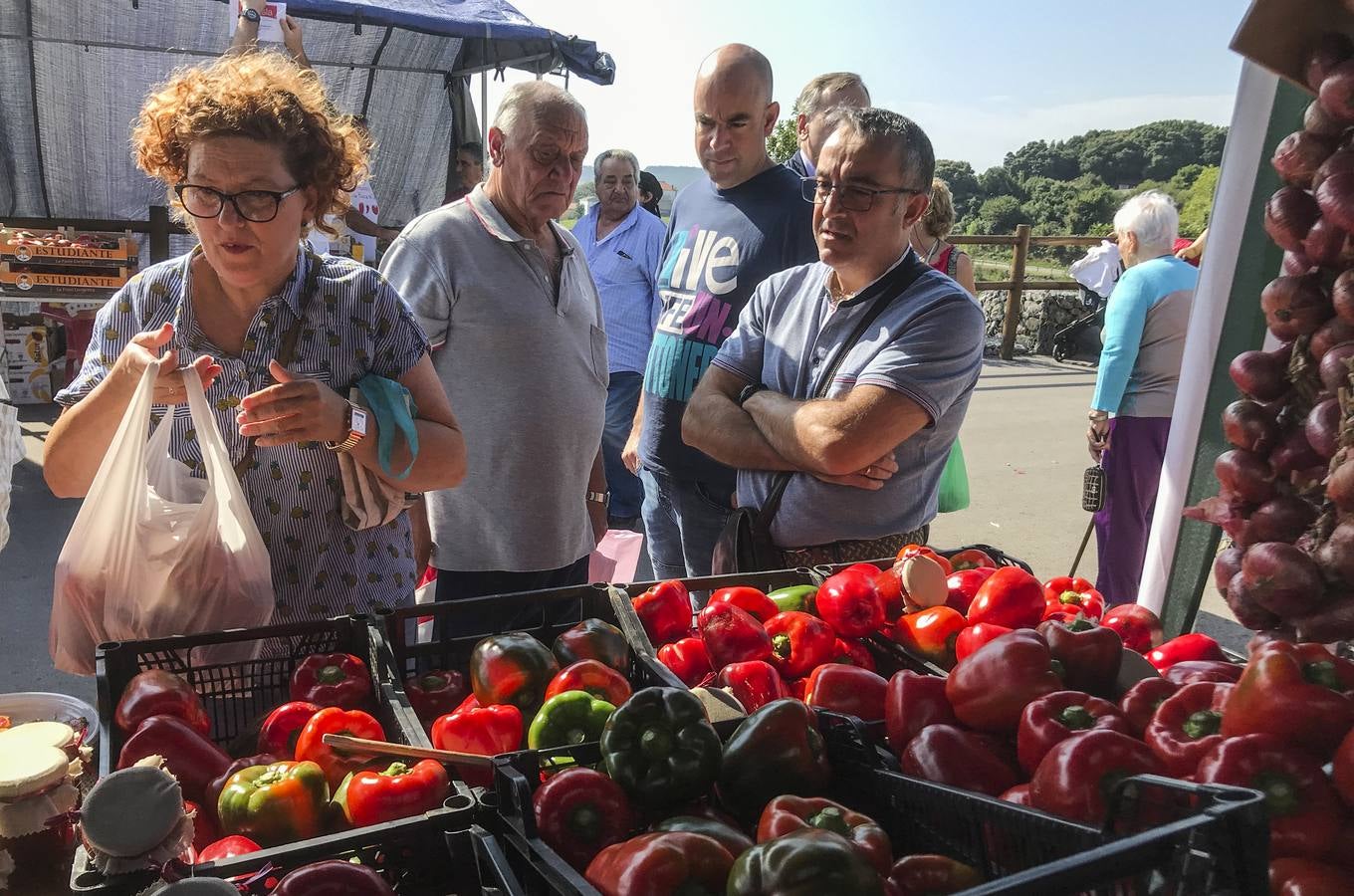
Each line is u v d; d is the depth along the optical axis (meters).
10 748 1.43
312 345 2.19
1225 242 2.88
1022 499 7.42
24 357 8.54
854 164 2.62
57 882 1.38
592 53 8.75
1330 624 1.83
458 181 9.99
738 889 1.18
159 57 8.72
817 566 2.60
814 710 1.70
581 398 3.24
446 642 2.15
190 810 1.54
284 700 2.09
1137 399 4.67
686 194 3.95
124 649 1.87
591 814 1.44
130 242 7.38
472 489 3.13
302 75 2.12
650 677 2.02
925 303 2.66
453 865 1.39
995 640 1.81
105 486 1.94
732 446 2.92
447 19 8.12
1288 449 2.03
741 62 3.55
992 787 1.62
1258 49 2.00
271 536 2.22
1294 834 1.31
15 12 8.12
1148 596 3.17
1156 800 1.14
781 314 3.03
